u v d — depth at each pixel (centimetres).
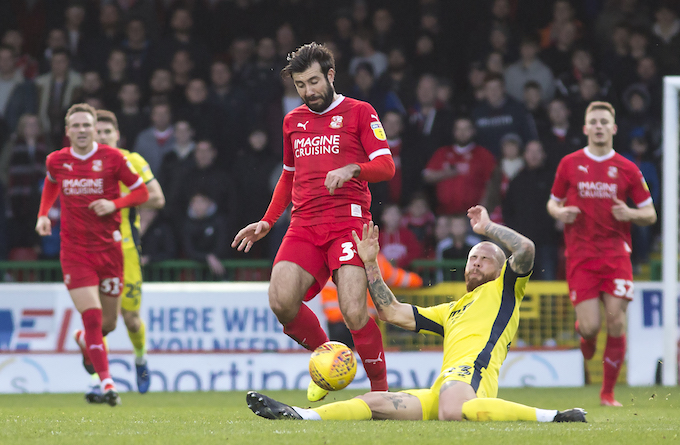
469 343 1455
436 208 3725
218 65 4003
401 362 3172
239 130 3903
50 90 3997
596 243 2366
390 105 3938
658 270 3522
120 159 2244
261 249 3662
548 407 2256
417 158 3734
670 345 3155
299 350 3175
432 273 3328
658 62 4322
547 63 4147
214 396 2755
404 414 1381
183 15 4266
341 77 3984
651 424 1448
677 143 3225
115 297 2280
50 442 1129
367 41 4256
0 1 4388
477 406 1330
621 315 2364
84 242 2205
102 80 4075
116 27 4319
